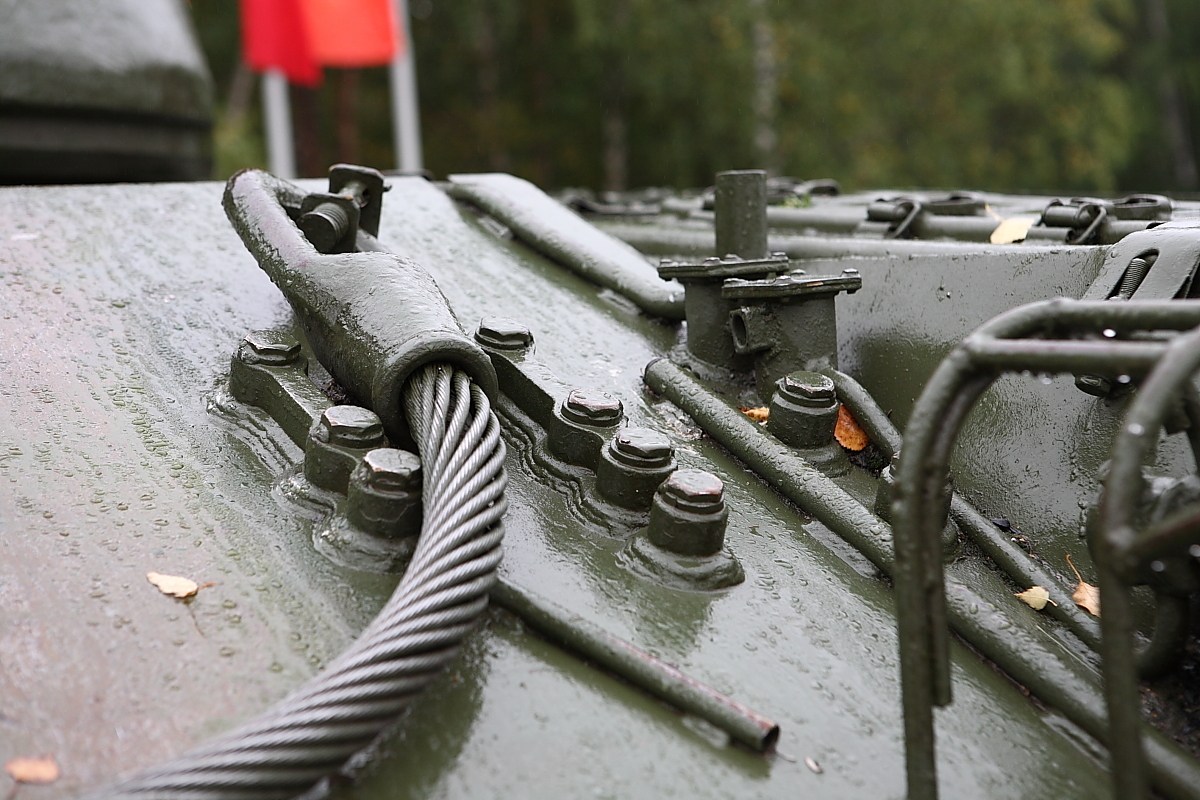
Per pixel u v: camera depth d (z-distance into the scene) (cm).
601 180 1925
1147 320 146
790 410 246
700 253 361
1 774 148
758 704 178
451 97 1955
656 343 299
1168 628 177
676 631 192
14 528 191
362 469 203
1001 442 241
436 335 215
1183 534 125
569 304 310
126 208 320
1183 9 2200
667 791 161
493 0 1822
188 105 464
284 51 1108
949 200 349
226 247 307
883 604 209
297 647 176
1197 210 320
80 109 411
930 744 155
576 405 233
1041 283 248
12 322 255
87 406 231
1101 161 1922
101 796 138
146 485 210
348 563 197
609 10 1712
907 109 1788
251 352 240
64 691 162
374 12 1109
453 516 185
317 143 1633
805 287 256
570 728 170
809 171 1698
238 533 201
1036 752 180
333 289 235
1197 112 2294
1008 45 1770
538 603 189
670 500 205
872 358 274
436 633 167
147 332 262
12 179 410
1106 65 2328
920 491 151
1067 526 222
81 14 419
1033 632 199
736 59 1633
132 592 182
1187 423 163
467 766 161
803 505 231
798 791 164
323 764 151
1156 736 173
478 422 207
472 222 356
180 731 159
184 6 498
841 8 1714
